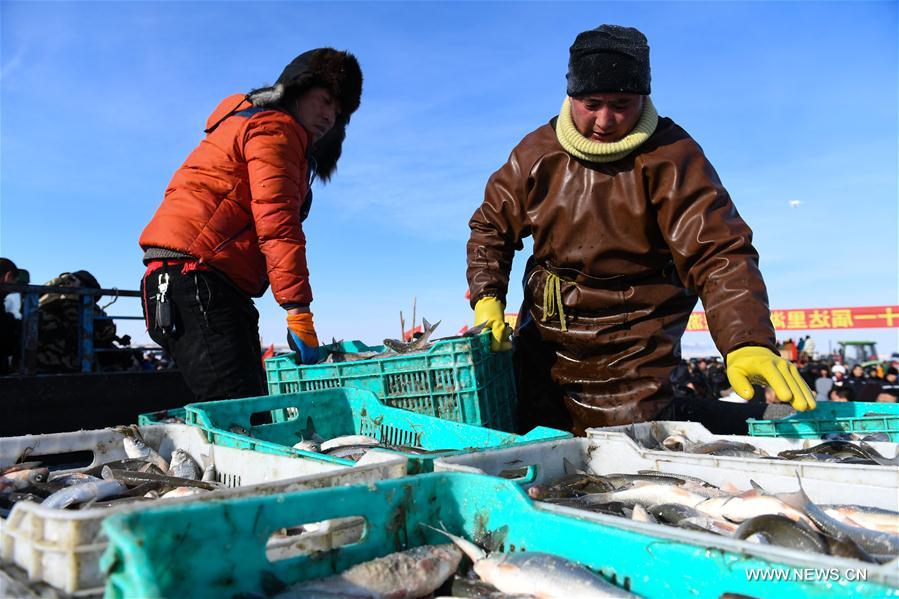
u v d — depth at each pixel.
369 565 1.78
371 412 4.09
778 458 3.04
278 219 4.05
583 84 3.76
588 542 1.80
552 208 4.23
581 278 4.32
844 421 4.09
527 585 1.74
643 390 4.18
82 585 1.52
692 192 3.87
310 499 1.75
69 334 6.70
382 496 1.92
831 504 2.44
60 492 2.59
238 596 1.57
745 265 3.68
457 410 3.91
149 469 3.29
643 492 2.59
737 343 3.50
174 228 4.05
